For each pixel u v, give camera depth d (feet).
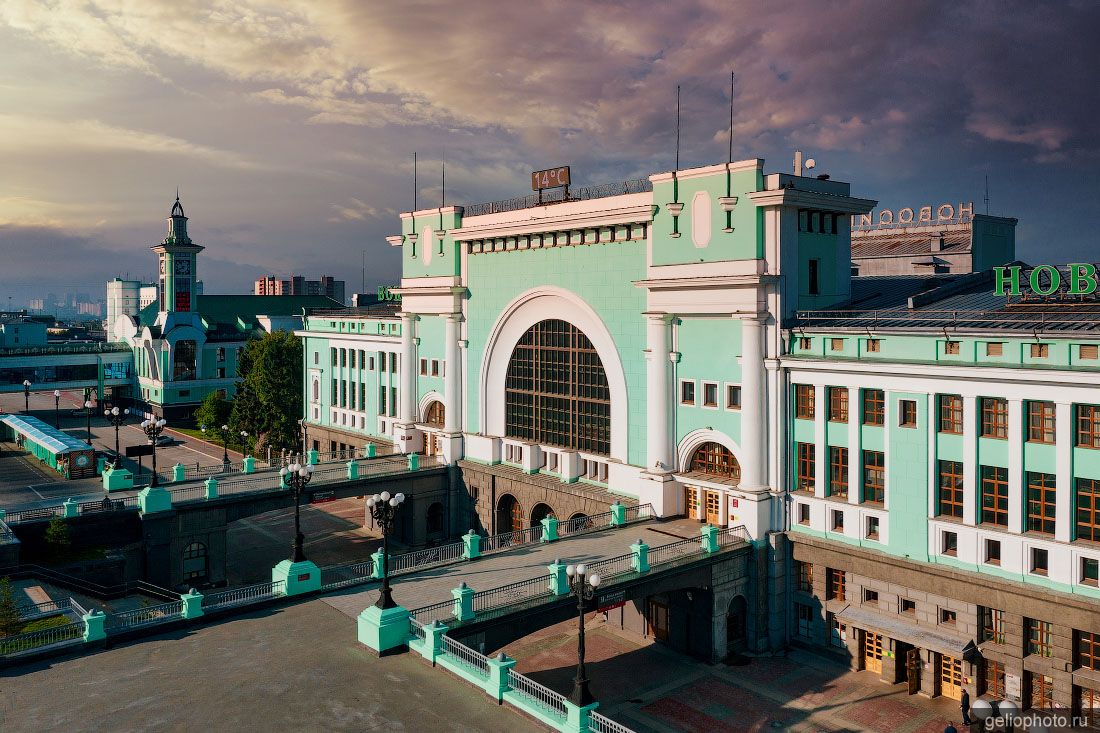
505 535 159.53
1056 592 117.60
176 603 123.03
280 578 131.85
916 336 132.26
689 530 158.51
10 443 324.80
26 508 212.23
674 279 160.45
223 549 174.40
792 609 150.92
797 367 145.89
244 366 322.55
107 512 163.43
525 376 198.49
